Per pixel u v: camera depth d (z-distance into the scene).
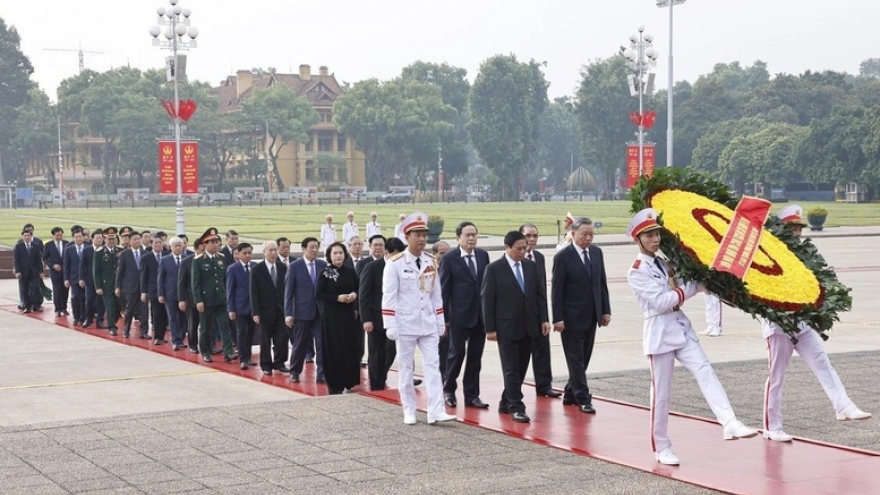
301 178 130.88
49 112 130.12
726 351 16.20
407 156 129.50
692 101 131.00
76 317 22.06
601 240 48.69
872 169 98.44
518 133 128.00
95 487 8.63
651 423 9.16
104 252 20.30
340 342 13.30
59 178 127.50
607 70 129.75
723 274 8.95
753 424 10.74
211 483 8.71
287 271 14.66
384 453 9.71
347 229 37.84
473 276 12.12
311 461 9.42
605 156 131.25
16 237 53.22
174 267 18.03
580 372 11.48
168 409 12.52
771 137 110.06
